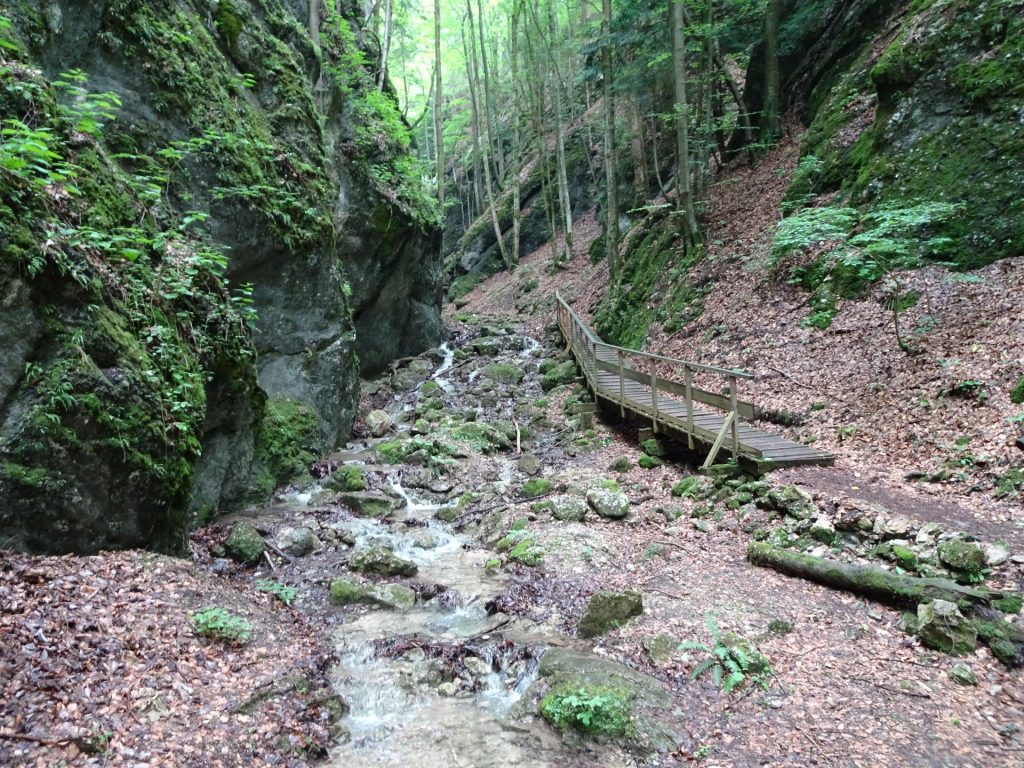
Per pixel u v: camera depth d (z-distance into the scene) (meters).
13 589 4.39
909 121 11.98
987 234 10.11
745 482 8.14
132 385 5.72
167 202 8.15
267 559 7.06
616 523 8.20
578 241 28.55
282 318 10.79
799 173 14.36
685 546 7.29
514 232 30.66
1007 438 7.19
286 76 11.80
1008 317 8.77
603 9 18.62
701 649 5.21
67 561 5.03
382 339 17.30
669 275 16.42
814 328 11.27
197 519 7.64
